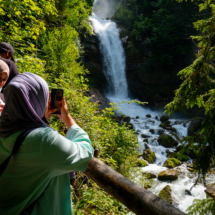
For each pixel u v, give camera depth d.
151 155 9.97
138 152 5.61
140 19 25.08
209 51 2.51
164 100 22.66
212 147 2.00
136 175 5.32
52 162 0.68
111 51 23.39
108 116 4.78
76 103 3.33
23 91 0.70
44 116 0.87
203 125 2.11
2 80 1.35
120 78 23.95
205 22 2.53
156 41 22.59
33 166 0.69
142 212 1.01
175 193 6.59
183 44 22.41
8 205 0.71
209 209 1.90
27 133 0.69
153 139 12.39
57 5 9.38
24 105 0.70
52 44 6.81
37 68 3.60
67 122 0.91
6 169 0.70
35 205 0.73
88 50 21.33
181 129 14.79
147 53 24.23
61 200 0.80
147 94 23.58
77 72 7.28
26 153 0.68
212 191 4.48
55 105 0.88
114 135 4.59
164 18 22.92
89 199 2.39
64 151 0.69
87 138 0.85
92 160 1.33
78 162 0.73
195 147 2.10
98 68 22.42
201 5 2.92
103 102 18.56
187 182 7.43
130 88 24.55
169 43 22.20
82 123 3.30
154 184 7.20
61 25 10.19
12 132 0.71
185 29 21.52
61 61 6.56
